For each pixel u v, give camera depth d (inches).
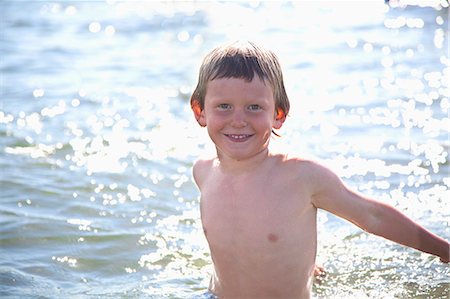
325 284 234.2
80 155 359.3
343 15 674.2
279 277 207.9
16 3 780.0
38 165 344.5
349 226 282.8
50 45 604.1
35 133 390.6
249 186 208.7
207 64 204.7
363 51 545.3
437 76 471.8
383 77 477.1
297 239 206.1
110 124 405.4
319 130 383.2
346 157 344.5
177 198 309.9
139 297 226.2
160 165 345.4
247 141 200.7
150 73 514.0
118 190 317.1
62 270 246.2
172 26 670.5
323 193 205.5
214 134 203.0
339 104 426.3
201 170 225.6
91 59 559.5
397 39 573.9
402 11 668.1
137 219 289.1
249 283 211.0
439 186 307.3
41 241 267.9
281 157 210.5
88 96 459.5
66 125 404.5
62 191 314.3
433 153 346.6
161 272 246.1
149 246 266.4
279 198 205.8
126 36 636.7
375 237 271.9
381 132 378.0
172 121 410.6
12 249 261.1
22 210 294.0
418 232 203.9
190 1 783.1
